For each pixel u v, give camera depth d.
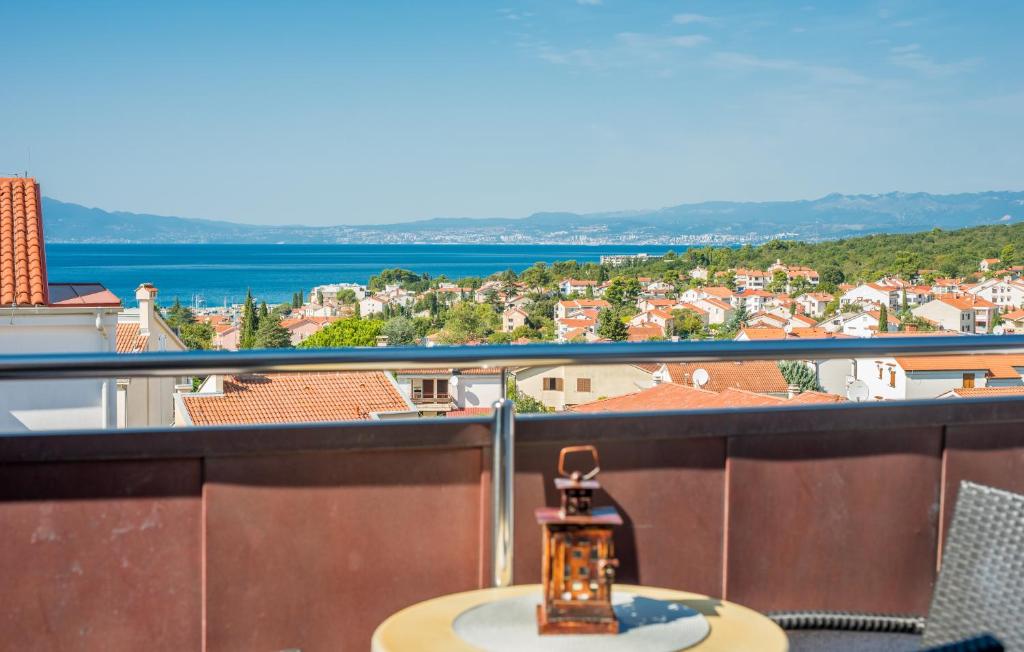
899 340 2.48
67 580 2.10
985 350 2.50
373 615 2.22
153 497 2.13
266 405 15.49
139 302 25.34
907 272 94.75
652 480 2.34
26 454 2.05
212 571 2.14
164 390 16.92
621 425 2.30
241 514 2.15
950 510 2.57
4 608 2.07
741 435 2.39
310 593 2.19
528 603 1.81
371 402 15.20
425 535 2.24
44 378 1.99
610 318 85.25
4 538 2.07
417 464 2.23
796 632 2.32
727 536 2.39
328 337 49.94
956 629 1.69
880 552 2.51
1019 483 2.62
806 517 2.45
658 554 2.35
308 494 2.18
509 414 2.19
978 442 2.58
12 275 13.23
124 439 2.09
